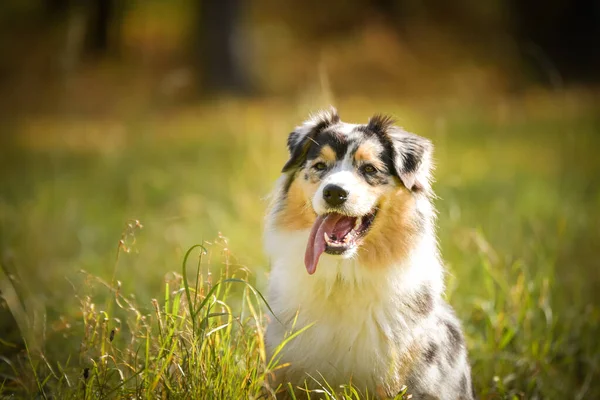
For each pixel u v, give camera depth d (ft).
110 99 85.87
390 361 18.22
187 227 36.47
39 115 80.64
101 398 16.53
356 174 19.02
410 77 94.32
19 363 20.42
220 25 86.48
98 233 36.70
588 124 61.57
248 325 19.61
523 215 36.52
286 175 20.24
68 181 48.24
